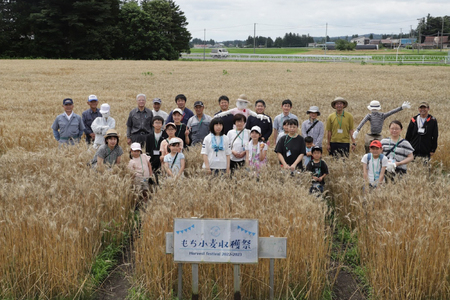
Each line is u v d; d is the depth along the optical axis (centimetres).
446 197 663
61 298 562
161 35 9119
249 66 6038
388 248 555
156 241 569
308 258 576
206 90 3175
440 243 555
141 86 3475
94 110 1191
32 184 702
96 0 8344
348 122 1055
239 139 916
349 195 806
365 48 16400
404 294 552
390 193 665
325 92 3106
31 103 2425
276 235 571
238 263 513
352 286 620
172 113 1055
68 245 567
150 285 572
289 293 575
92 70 4875
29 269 561
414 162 964
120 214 737
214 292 581
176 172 873
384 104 2441
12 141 1361
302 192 686
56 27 8112
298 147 879
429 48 15725
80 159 966
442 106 2281
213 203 619
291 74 4791
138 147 882
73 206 627
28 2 8544
